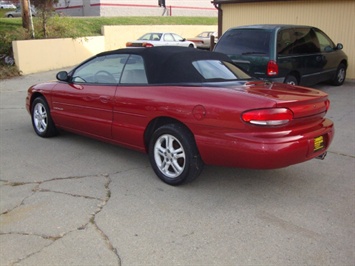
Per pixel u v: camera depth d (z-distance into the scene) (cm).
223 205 389
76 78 559
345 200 403
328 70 1027
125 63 488
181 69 442
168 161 435
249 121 363
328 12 1199
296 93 409
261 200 402
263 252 308
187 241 323
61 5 3303
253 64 820
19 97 1072
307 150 384
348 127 690
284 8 1288
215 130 384
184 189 427
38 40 1605
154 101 432
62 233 334
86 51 1939
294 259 299
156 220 358
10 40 1630
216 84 430
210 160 398
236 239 327
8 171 478
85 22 2316
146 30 2517
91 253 306
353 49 1179
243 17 1398
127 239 326
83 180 451
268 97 375
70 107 552
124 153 549
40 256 302
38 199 400
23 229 341
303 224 353
